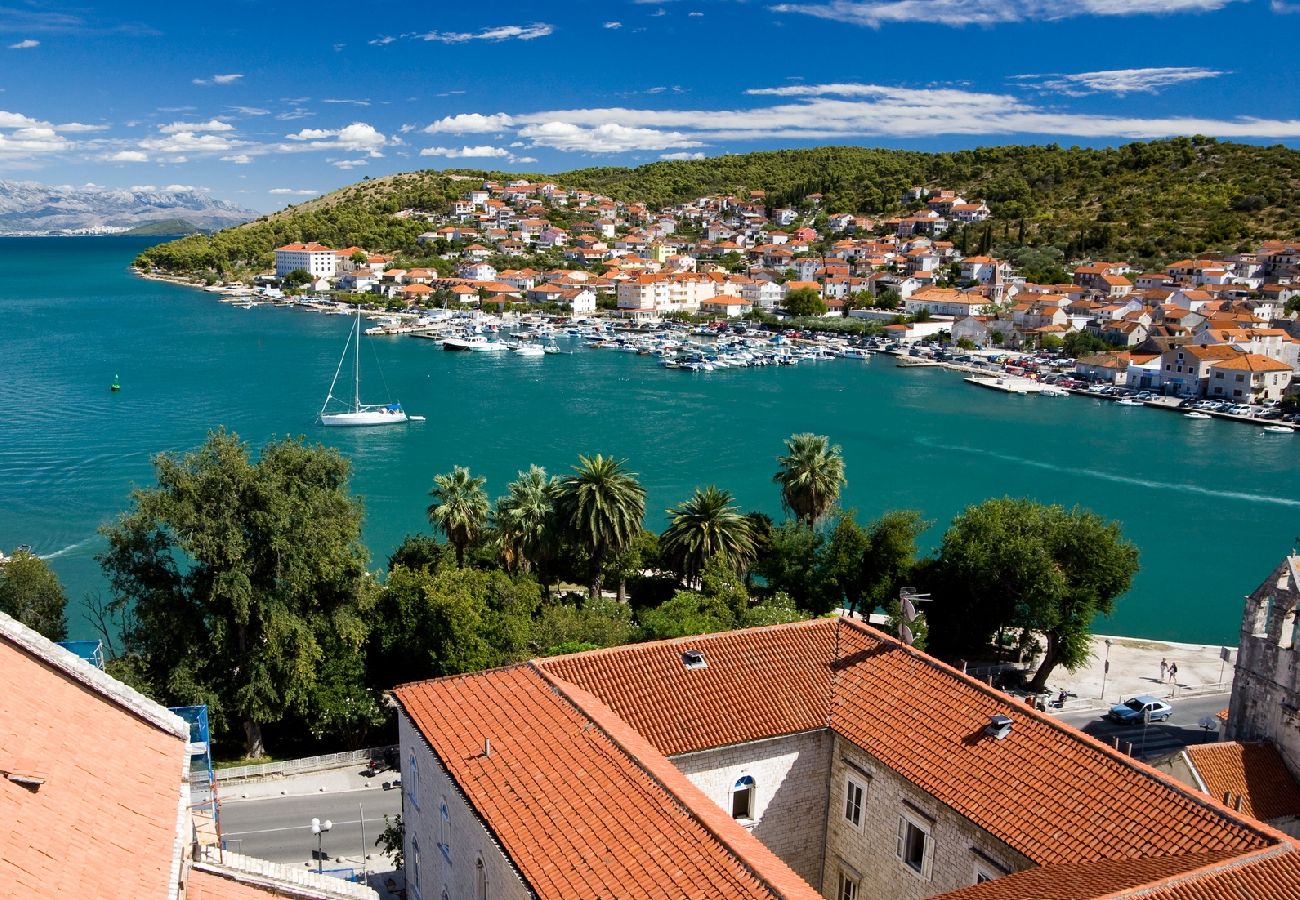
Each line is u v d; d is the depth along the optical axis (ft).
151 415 579.48
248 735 194.70
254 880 94.63
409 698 119.65
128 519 185.06
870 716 113.39
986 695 110.01
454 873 107.04
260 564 187.42
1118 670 250.37
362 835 162.91
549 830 90.74
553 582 314.96
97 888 64.95
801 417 641.81
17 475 441.68
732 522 273.13
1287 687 138.00
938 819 99.50
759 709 114.52
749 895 76.48
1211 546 396.98
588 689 115.34
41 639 85.92
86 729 81.56
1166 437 604.08
